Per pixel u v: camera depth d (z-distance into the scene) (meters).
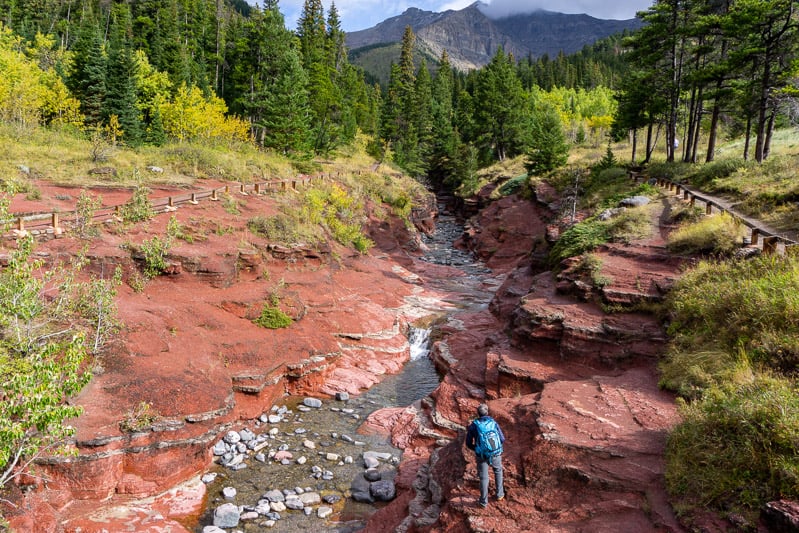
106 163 30.58
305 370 18.94
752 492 7.05
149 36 69.38
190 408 13.48
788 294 11.52
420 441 15.63
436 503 10.59
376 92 99.62
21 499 10.02
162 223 21.95
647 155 43.88
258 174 38.47
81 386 9.61
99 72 44.59
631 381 13.08
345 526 11.72
